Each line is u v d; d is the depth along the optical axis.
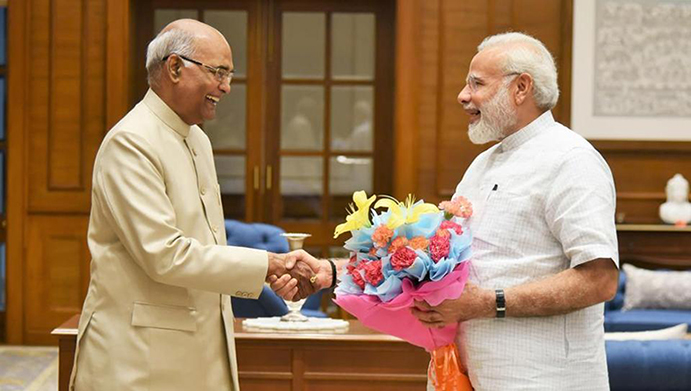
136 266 2.71
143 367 2.67
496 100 2.51
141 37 7.11
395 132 6.88
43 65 6.88
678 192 6.84
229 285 2.69
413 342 2.55
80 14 6.86
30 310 6.92
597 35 6.93
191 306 2.74
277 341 3.83
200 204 2.83
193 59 2.76
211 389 2.80
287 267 2.90
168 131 2.79
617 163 7.02
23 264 6.91
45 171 6.91
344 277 2.46
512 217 2.43
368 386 3.84
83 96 6.88
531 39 2.57
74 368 2.78
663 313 6.46
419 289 2.29
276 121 7.22
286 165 7.25
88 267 6.91
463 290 2.34
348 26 7.21
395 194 6.88
